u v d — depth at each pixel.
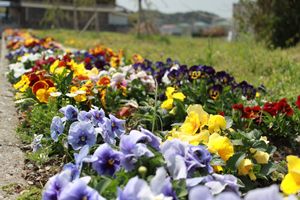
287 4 5.53
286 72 3.12
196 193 0.72
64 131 1.30
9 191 1.16
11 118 1.85
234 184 0.89
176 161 0.86
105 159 0.92
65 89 1.74
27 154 1.40
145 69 2.59
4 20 17.28
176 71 2.20
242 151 1.18
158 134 1.31
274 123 1.72
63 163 1.29
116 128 1.23
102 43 6.52
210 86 2.03
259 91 2.39
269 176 1.29
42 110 1.56
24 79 1.86
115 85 1.95
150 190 0.75
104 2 16.45
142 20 10.60
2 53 4.96
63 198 0.78
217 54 4.12
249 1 5.74
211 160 1.02
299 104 1.71
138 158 0.87
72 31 10.91
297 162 0.82
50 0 13.17
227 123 1.27
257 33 5.68
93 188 0.83
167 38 8.60
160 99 2.05
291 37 5.51
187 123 1.18
